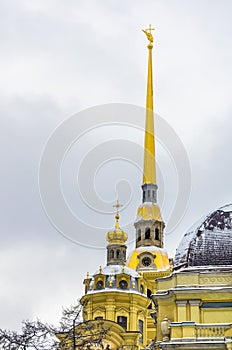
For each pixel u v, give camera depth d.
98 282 103.44
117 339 90.44
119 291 101.50
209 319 61.84
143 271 133.12
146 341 101.88
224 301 62.28
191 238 68.44
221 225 67.75
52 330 59.66
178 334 60.00
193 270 64.62
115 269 106.19
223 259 65.38
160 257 138.00
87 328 62.56
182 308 62.41
